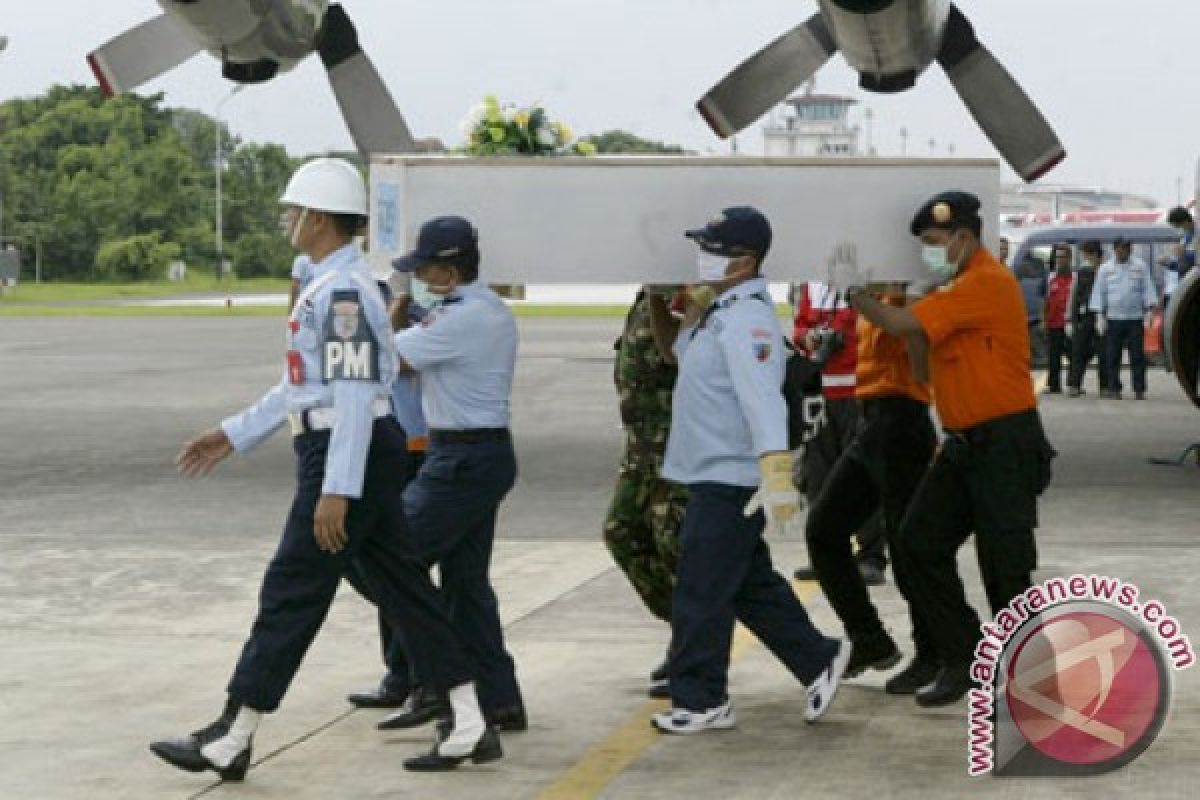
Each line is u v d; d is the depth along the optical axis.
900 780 7.97
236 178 160.88
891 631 11.30
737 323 8.52
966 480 8.91
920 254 8.91
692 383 8.67
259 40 12.41
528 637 11.20
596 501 18.00
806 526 9.77
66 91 167.62
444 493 8.68
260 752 8.61
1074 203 96.38
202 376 37.88
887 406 9.67
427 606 8.23
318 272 8.03
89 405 30.47
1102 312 31.28
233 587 13.09
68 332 60.91
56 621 11.84
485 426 8.70
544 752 8.55
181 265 145.00
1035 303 39.94
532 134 9.34
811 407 8.90
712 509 8.69
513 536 15.54
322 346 7.93
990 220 8.91
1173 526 15.95
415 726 9.02
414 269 8.70
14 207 148.50
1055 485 19.12
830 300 12.84
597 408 29.64
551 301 112.56
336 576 8.09
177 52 13.07
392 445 8.12
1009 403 8.78
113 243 148.75
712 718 8.84
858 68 13.03
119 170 151.38
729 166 8.94
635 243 8.98
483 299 8.71
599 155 9.38
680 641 8.84
